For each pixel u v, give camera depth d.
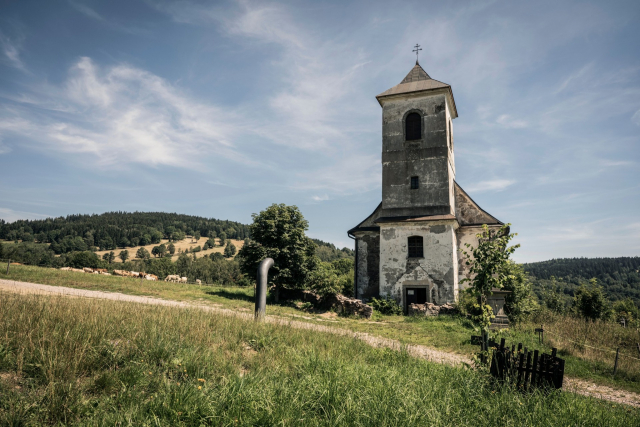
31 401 3.88
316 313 19.31
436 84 25.05
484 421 4.81
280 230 22.91
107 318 7.29
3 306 7.05
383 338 13.10
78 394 4.14
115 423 3.65
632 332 15.71
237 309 17.23
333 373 5.61
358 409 4.47
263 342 7.74
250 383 4.95
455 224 23.20
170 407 3.99
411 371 6.86
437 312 20.08
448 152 24.25
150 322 7.63
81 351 5.14
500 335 14.48
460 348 11.98
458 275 24.11
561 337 14.16
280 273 21.91
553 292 33.28
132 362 5.23
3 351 4.89
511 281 20.20
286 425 3.98
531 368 6.42
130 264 106.25
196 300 19.23
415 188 24.20
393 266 23.11
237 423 3.89
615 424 5.32
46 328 5.89
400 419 4.39
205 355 5.97
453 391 5.78
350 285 28.22
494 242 7.73
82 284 21.28
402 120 25.20
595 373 10.10
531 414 5.20
